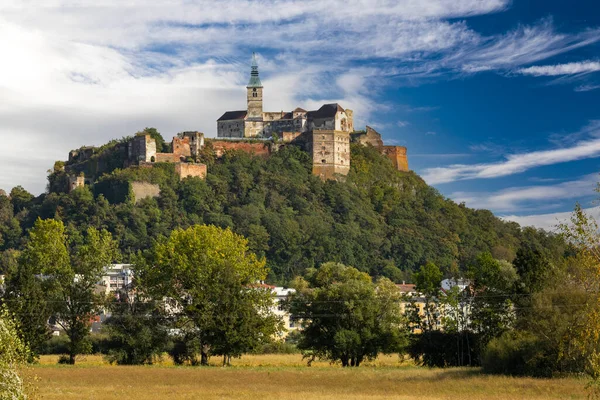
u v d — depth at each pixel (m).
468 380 109.06
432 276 153.50
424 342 148.00
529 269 145.00
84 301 145.00
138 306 146.50
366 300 146.50
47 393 96.19
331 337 147.00
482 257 152.38
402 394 97.19
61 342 166.12
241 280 147.62
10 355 60.41
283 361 159.62
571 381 105.25
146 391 99.12
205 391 99.31
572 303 110.00
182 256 144.88
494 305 145.38
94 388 101.62
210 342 142.25
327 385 106.50
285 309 157.50
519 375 114.12
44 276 154.50
